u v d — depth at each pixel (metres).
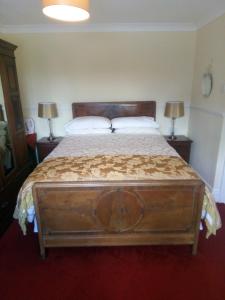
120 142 2.73
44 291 1.55
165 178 1.76
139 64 3.41
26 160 3.05
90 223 1.77
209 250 1.92
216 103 2.68
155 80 3.48
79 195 1.69
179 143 3.33
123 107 3.54
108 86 3.50
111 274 1.68
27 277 1.67
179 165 1.97
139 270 1.72
